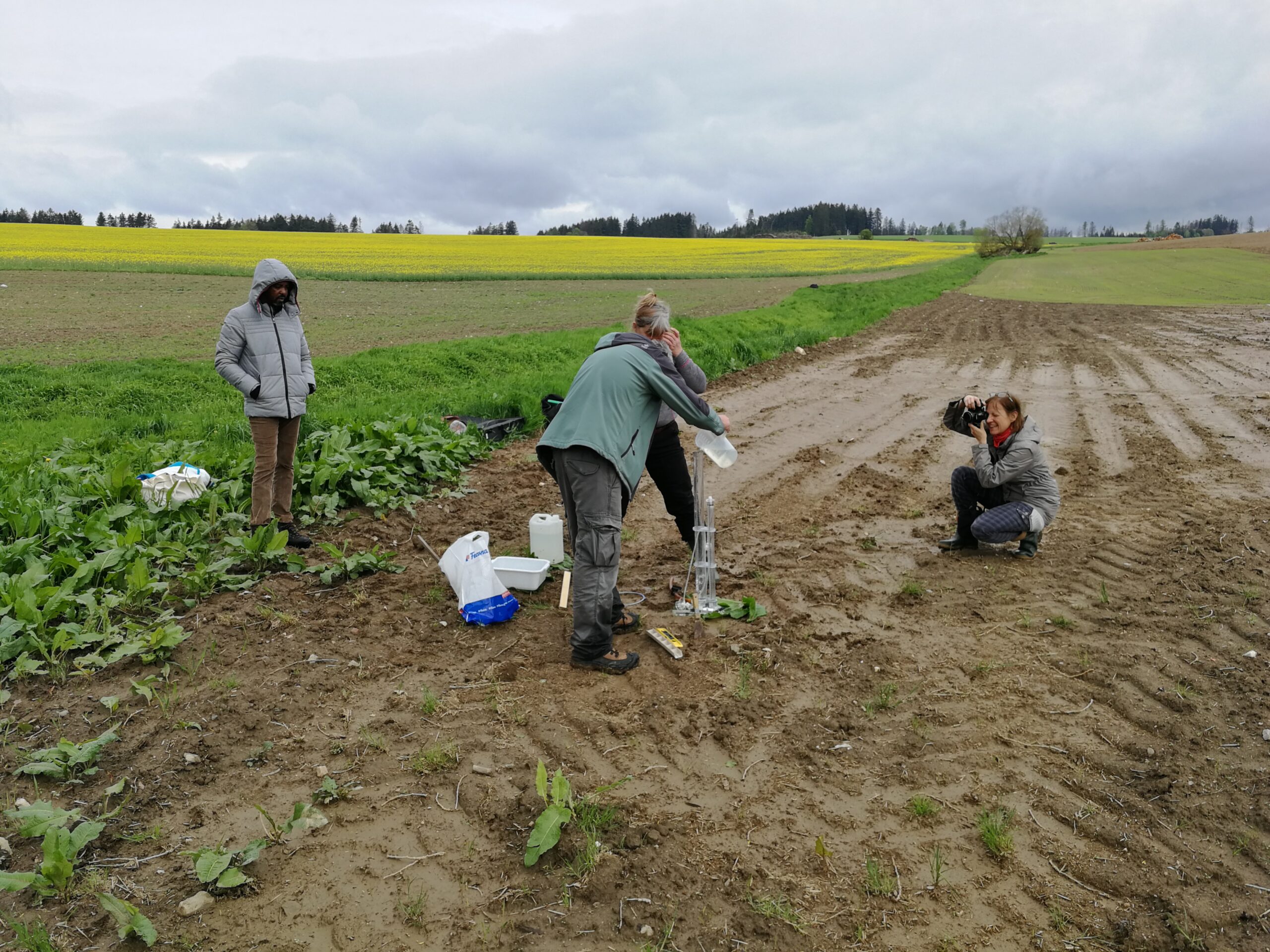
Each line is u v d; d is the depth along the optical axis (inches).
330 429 335.0
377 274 1563.7
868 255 2869.1
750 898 109.4
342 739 144.2
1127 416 423.5
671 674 168.1
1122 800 129.5
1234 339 765.9
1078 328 881.5
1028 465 224.5
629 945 102.1
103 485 249.1
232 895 108.9
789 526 263.0
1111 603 199.0
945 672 168.7
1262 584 206.4
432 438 324.8
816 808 128.0
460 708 154.6
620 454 159.6
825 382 546.0
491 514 273.1
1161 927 105.5
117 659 164.1
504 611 190.7
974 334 833.5
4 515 222.2
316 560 228.7
